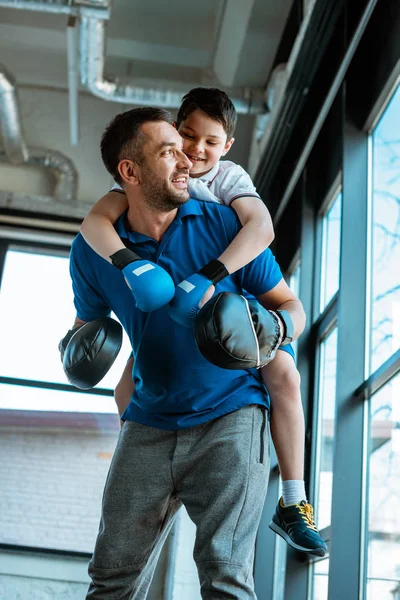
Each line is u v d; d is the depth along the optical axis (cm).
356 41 462
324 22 482
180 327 181
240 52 666
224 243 192
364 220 456
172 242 189
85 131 795
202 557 165
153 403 186
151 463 181
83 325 212
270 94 635
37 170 793
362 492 409
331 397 504
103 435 693
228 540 166
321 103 546
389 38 445
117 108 796
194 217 192
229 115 246
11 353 709
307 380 545
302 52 513
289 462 194
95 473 682
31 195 748
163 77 790
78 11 571
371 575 382
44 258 748
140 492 180
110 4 572
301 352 550
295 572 506
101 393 703
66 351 209
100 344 204
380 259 430
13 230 743
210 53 752
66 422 695
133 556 183
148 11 726
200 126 242
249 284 194
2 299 727
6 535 654
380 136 456
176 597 610
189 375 182
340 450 416
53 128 794
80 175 789
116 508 181
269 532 573
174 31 741
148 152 183
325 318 531
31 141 791
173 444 181
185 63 770
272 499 580
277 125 585
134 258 178
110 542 181
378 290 427
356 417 421
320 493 497
